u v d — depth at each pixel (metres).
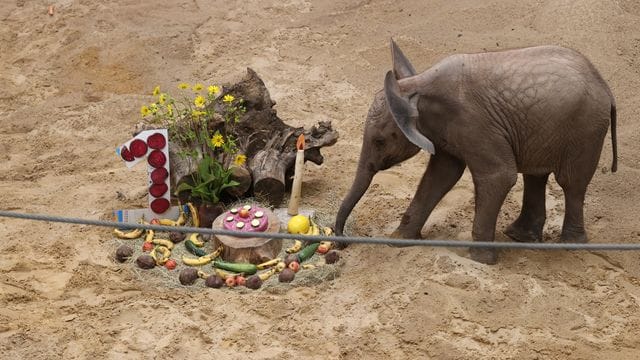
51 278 8.50
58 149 11.30
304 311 7.92
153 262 8.50
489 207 8.38
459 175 8.81
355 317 7.84
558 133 8.16
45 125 11.84
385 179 10.45
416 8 14.35
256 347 7.48
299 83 12.70
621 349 7.49
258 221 8.59
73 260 8.77
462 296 7.97
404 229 8.91
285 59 13.32
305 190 10.14
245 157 9.52
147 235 8.97
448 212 9.64
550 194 10.08
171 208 9.24
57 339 7.57
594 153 8.37
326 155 10.98
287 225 8.95
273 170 9.46
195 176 9.28
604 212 9.66
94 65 13.27
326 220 9.38
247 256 8.47
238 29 14.16
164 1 15.00
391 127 8.37
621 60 12.78
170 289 8.25
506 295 8.01
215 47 13.66
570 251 8.80
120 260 8.68
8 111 12.32
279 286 8.20
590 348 7.48
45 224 9.42
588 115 8.15
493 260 8.54
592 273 8.48
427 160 10.96
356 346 7.48
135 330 7.67
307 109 12.07
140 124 9.88
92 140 11.47
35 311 7.98
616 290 8.27
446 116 8.26
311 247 8.62
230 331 7.65
